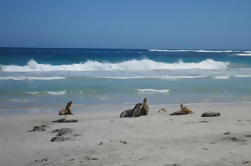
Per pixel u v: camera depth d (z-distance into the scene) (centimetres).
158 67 3659
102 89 2170
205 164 680
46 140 950
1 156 788
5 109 1535
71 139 944
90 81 2492
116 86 2298
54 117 1374
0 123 1236
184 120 1257
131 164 688
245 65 4103
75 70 3203
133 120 1262
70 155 776
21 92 1977
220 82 2631
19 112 1479
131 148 828
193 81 2644
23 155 793
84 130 1073
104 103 1756
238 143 865
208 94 2100
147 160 716
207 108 1631
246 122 1205
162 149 810
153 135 986
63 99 1836
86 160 728
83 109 1589
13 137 997
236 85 2488
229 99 1947
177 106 1698
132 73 3105
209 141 894
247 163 682
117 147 842
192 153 768
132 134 1005
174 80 2673
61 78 2591
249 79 2869
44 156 777
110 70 3284
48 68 3200
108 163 700
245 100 1927
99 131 1054
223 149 801
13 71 3002
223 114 1429
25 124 1223
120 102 1794
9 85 2203
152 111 1534
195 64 3850
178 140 912
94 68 3347
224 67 3894
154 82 2536
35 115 1419
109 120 1277
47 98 1848
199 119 1282
